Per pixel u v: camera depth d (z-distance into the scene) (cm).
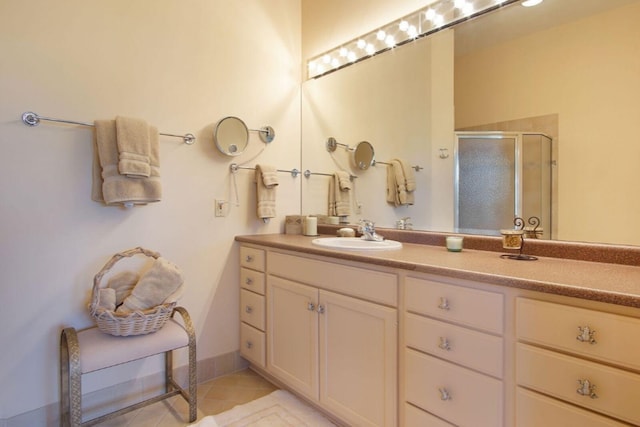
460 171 178
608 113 135
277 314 196
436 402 124
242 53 229
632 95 130
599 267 124
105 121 167
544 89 151
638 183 129
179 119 202
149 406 188
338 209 238
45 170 161
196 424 171
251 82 233
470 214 174
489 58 167
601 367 91
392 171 207
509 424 107
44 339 162
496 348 109
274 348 199
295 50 257
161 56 195
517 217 159
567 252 141
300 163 259
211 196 215
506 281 105
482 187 170
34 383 160
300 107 259
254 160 234
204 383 212
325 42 248
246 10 231
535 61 153
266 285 204
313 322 173
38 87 159
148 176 170
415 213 196
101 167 168
